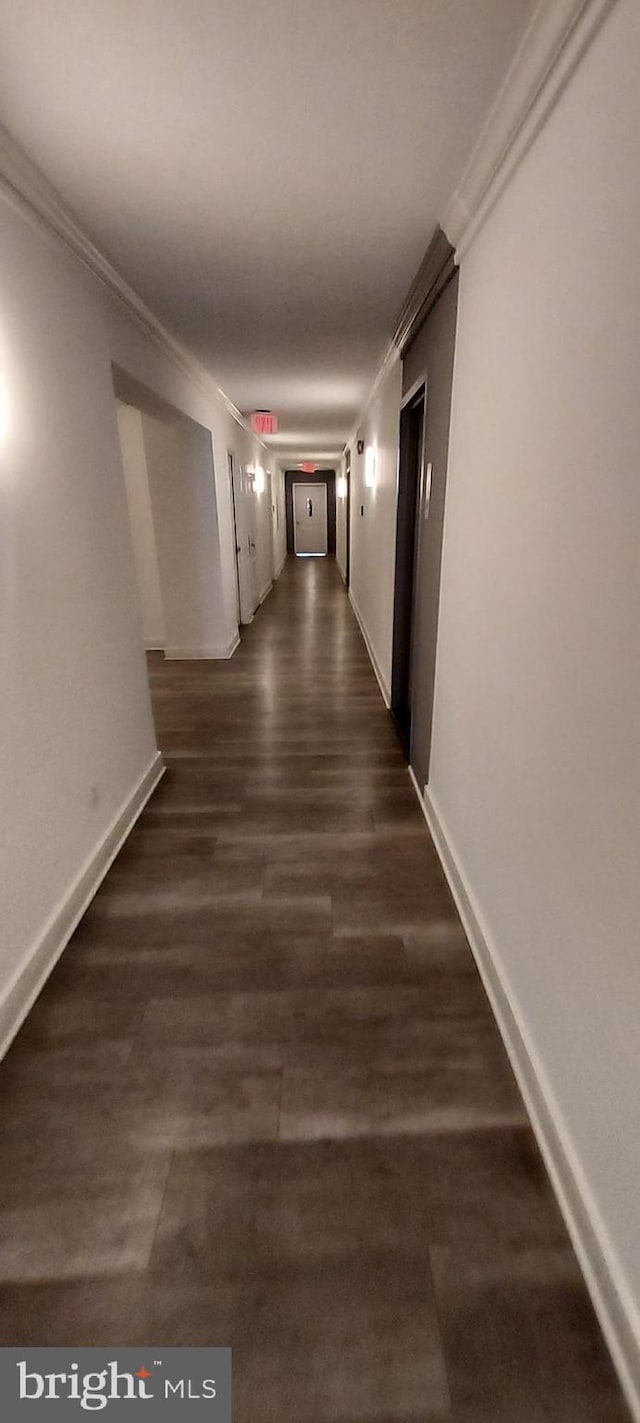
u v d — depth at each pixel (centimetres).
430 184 169
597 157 101
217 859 235
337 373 404
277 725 374
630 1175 98
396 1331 104
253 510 732
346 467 865
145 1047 156
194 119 141
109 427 238
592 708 107
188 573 512
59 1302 108
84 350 212
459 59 122
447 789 230
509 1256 113
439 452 234
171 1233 117
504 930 161
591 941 110
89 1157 131
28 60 122
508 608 153
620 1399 96
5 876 159
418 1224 118
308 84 129
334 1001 170
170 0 107
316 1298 108
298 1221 119
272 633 630
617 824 99
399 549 354
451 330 210
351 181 168
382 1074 149
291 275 233
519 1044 147
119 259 218
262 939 193
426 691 268
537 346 130
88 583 215
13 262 162
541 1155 130
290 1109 141
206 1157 131
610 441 98
